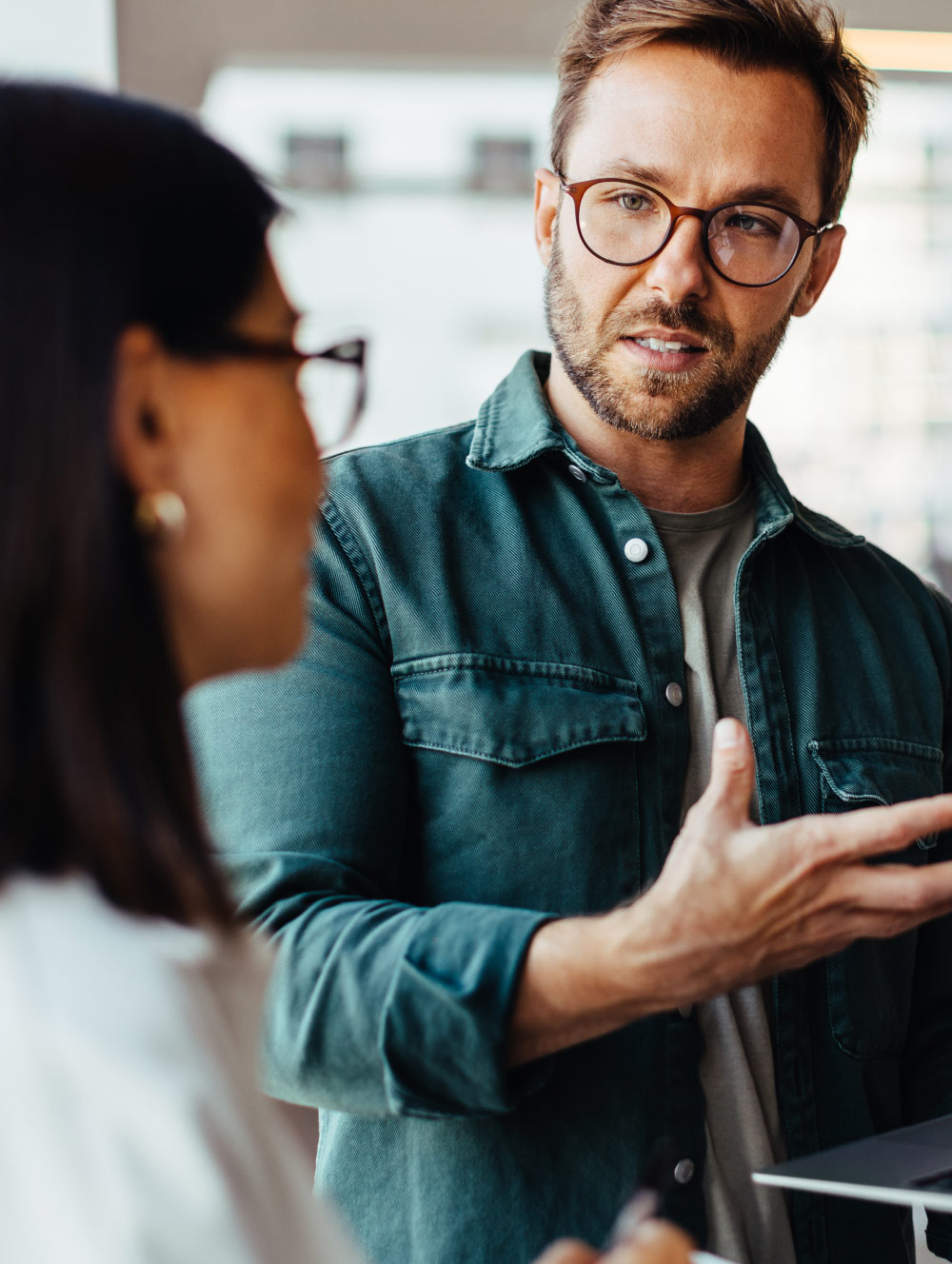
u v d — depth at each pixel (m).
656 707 1.17
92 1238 0.39
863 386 5.87
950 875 0.84
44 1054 0.41
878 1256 1.14
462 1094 0.89
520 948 0.88
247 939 0.57
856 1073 1.16
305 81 2.31
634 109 1.18
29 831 0.46
